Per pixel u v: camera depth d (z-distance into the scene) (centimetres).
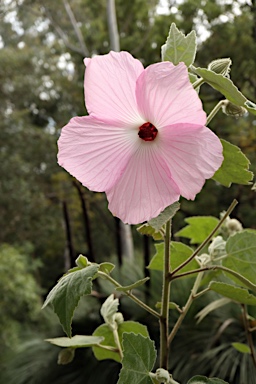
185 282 208
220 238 69
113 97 50
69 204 549
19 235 610
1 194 598
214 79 51
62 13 623
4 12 600
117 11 428
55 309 54
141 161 51
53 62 713
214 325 206
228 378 199
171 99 47
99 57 49
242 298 62
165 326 59
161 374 54
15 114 666
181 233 80
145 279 56
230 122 435
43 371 233
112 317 68
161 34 410
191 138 48
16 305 383
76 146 51
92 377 224
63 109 651
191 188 49
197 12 408
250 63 414
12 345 349
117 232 242
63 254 651
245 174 59
